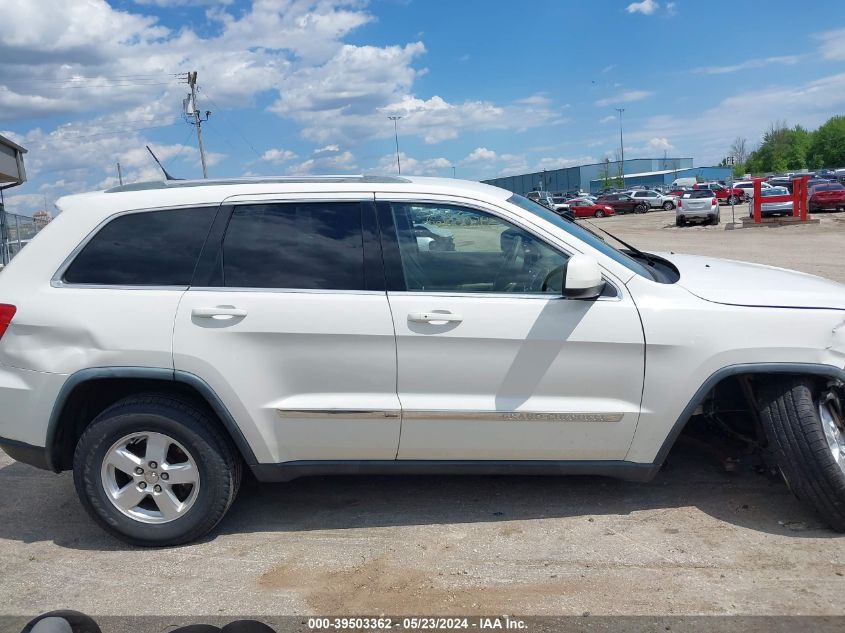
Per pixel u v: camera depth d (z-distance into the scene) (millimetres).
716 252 19922
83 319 3646
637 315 3619
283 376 3662
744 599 3127
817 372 3592
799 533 3686
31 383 3672
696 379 3633
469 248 3773
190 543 3809
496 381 3660
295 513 4129
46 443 3713
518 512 4035
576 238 3766
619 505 4070
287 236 3768
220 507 3730
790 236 25500
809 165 118562
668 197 55625
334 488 4438
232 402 3625
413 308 3619
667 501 4094
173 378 3615
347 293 3668
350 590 3316
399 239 3752
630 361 3641
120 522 3732
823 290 3861
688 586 3238
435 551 3641
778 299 3709
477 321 3607
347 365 3652
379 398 3670
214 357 3604
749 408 4008
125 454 3713
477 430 3691
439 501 4207
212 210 3805
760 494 4145
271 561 3604
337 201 3814
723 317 3619
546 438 3709
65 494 4543
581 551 3582
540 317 3619
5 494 4555
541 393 3674
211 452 3676
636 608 3090
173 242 3773
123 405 3691
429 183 3904
